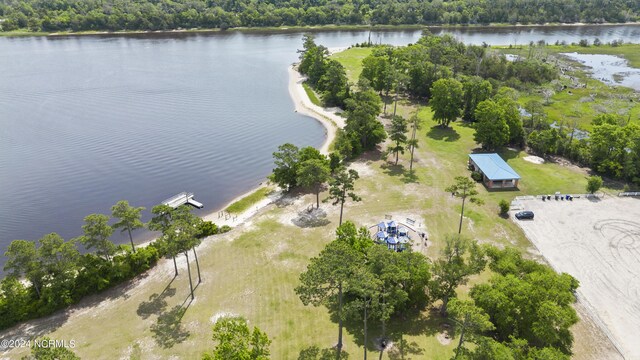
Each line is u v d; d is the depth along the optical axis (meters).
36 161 107.25
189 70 185.25
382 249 56.03
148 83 167.88
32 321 57.50
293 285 63.56
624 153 94.06
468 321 47.09
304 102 148.88
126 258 65.88
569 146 103.69
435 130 121.06
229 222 81.38
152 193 94.31
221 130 127.25
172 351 52.62
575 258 68.88
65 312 59.00
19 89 158.50
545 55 193.38
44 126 127.69
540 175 95.62
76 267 60.25
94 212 87.38
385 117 131.00
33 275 57.75
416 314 58.56
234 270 66.88
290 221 79.75
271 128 128.88
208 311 58.84
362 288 46.72
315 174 80.44
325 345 53.41
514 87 156.00
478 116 106.69
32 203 90.06
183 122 132.62
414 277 56.78
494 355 44.47
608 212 81.56
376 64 150.12
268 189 94.00
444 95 118.50
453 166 100.31
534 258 69.00
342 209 78.56
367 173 97.06
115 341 54.06
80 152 112.25
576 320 51.41
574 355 52.41
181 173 102.81
